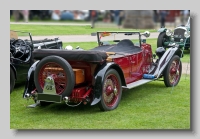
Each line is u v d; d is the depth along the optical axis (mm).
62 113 5582
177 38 13234
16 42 7461
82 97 5352
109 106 5645
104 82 5438
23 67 7289
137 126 4930
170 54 7340
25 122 5145
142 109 5734
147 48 7254
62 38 17031
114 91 5707
